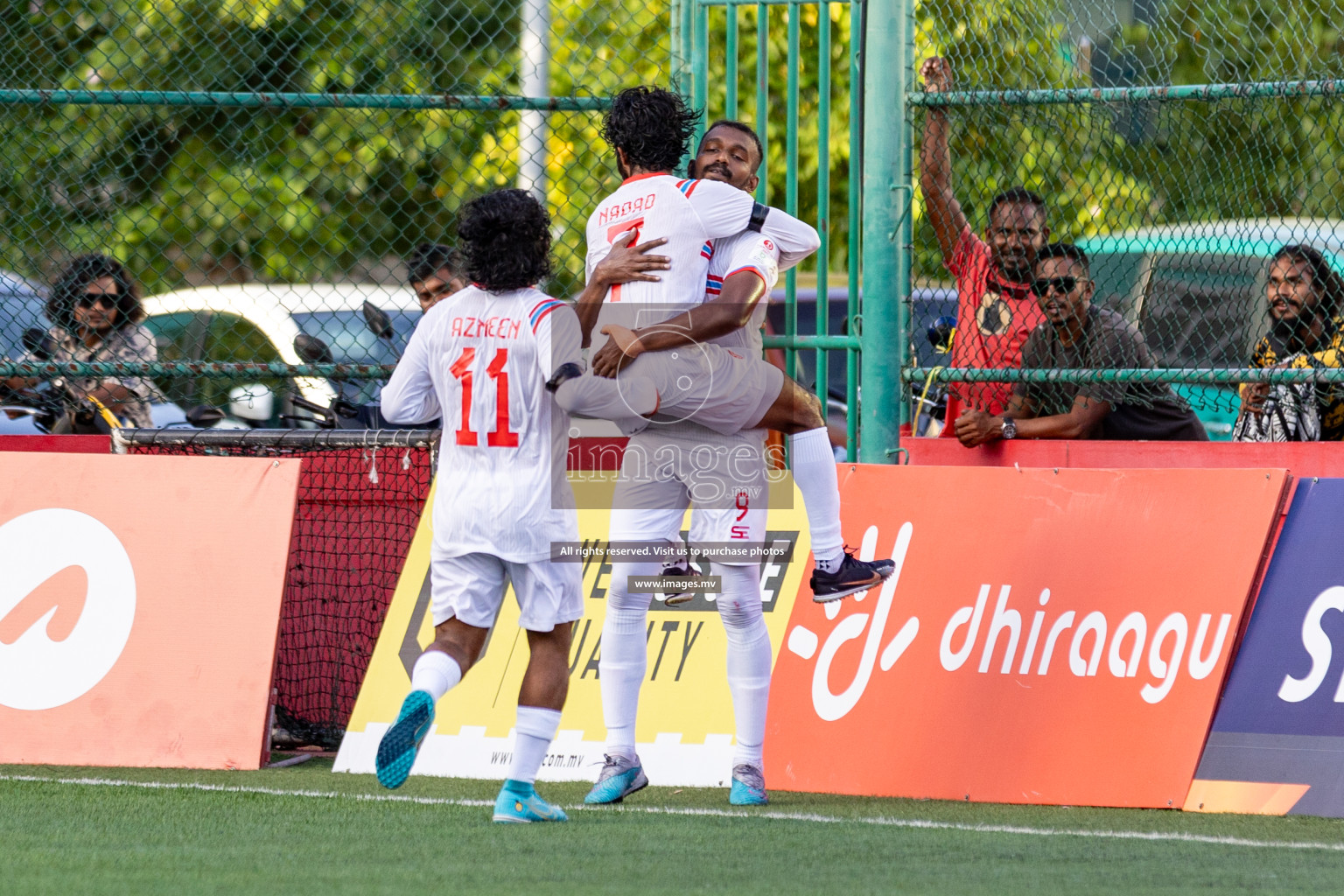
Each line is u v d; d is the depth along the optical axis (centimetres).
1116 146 2241
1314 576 1684
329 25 2992
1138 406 2072
